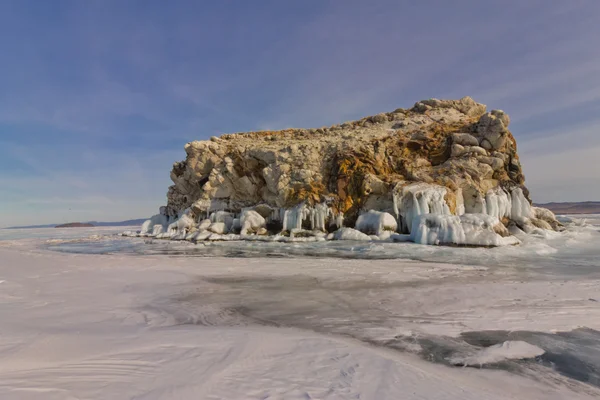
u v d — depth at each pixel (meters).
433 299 6.93
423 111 30.39
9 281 8.55
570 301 6.59
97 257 14.09
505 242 15.54
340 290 7.93
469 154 22.44
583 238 18.22
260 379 3.21
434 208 19.19
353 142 25.38
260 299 7.19
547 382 3.56
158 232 30.06
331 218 22.31
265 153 26.61
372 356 3.93
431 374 3.56
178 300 7.10
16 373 3.14
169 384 3.01
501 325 5.34
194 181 31.06
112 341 4.22
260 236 22.52
